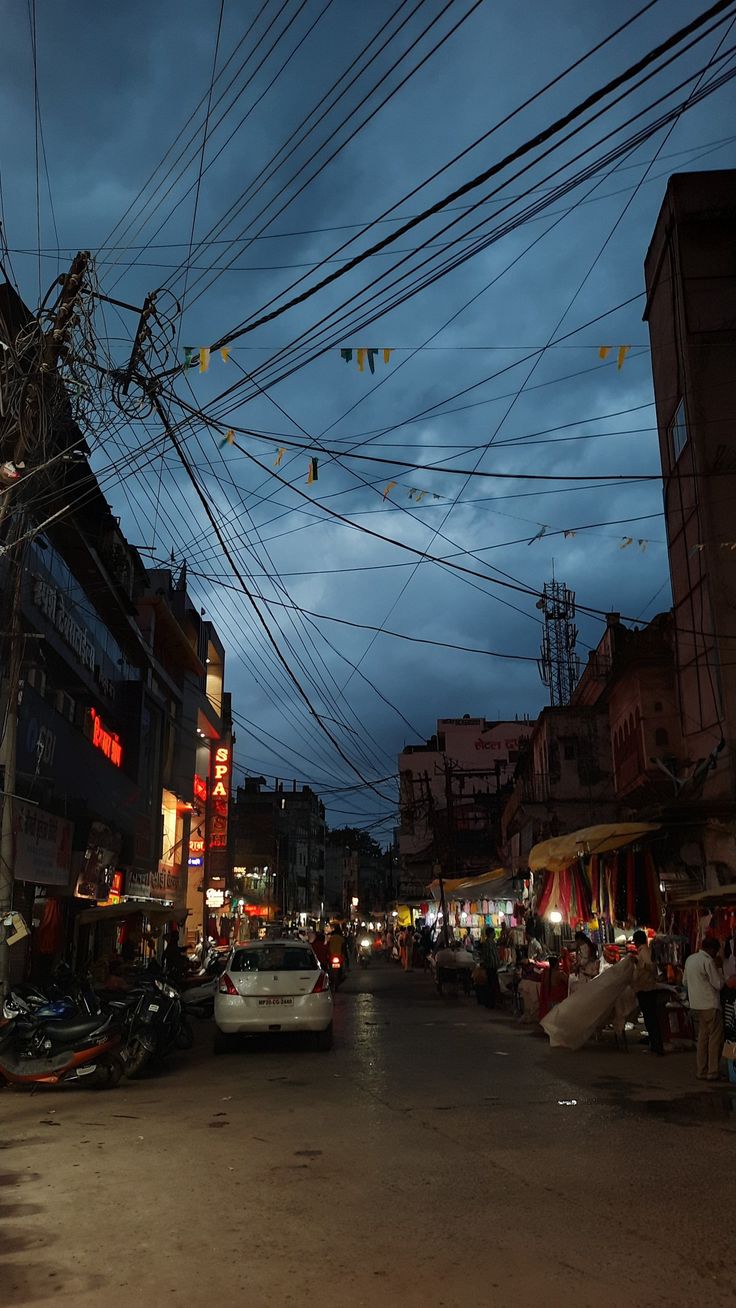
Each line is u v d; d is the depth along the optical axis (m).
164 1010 12.10
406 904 58.44
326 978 14.05
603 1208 5.60
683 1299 4.22
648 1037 13.89
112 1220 5.50
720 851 17.62
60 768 20.31
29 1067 10.46
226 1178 6.43
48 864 18.33
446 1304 4.18
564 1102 9.20
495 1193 5.95
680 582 20.95
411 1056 12.91
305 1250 4.91
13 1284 4.48
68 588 23.66
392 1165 6.70
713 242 20.30
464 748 65.44
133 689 30.95
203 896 46.06
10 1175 6.62
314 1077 11.19
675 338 20.70
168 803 40.09
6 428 11.97
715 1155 6.93
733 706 18.33
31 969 18.33
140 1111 9.27
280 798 109.06
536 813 34.56
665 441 21.73
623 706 25.00
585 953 16.64
